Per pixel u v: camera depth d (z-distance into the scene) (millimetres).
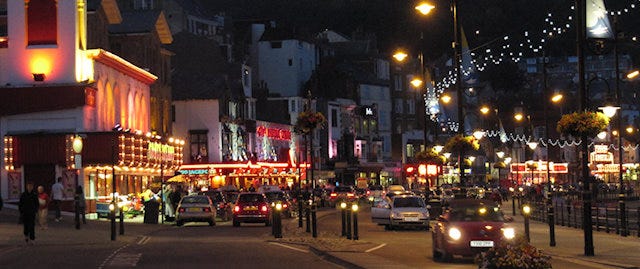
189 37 118438
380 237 47312
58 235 46469
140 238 46906
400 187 91625
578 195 89812
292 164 123125
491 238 32250
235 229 56438
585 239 34562
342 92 150500
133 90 82438
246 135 119062
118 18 80812
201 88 110938
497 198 88500
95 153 68688
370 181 152375
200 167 107438
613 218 51500
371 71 163125
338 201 89938
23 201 41750
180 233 51906
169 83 97062
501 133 141875
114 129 71000
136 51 85438
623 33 56594
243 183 110312
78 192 55656
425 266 31328
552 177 155000
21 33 69375
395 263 31500
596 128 35125
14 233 46562
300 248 40094
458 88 53906
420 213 53812
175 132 110625
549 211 40094
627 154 172625
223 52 124875
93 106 70125
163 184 73000
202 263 32312
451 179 153875
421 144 170625
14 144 68500
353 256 34219
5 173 68688
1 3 74625
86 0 73438
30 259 34000
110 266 31031
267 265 31625
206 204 60438
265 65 142375
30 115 69250
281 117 135625
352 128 149875
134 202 69000
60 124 69062
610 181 152000
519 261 22812
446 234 32719
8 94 68812
